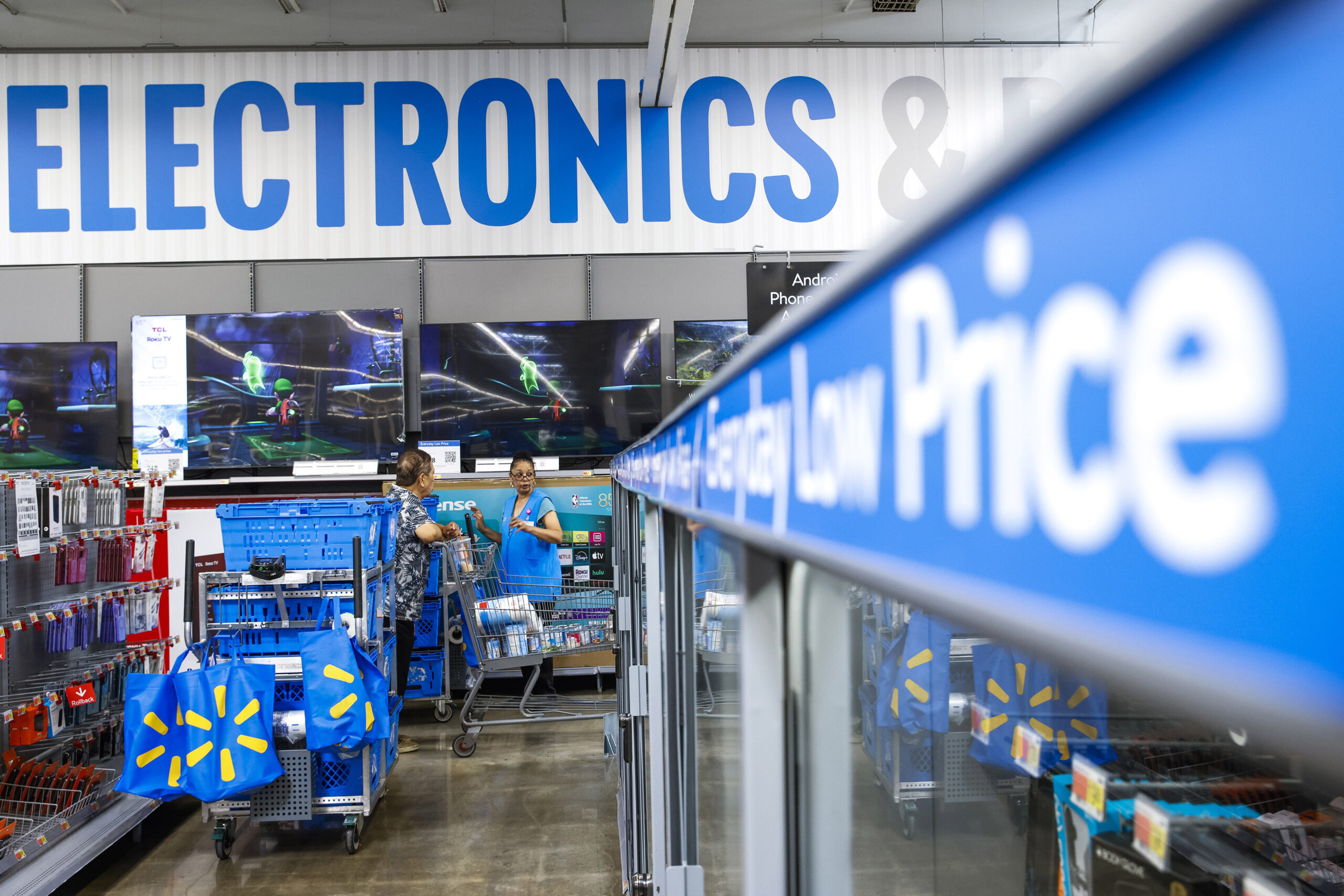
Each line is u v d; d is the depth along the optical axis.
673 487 1.09
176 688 2.93
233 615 3.30
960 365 0.25
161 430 6.30
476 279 6.63
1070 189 0.20
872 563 0.32
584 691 5.80
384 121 6.63
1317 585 0.13
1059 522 0.20
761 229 6.71
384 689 3.20
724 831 1.14
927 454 0.28
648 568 1.81
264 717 2.96
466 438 6.35
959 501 0.25
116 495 3.90
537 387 6.40
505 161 6.66
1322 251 0.13
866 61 6.75
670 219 6.69
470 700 4.43
